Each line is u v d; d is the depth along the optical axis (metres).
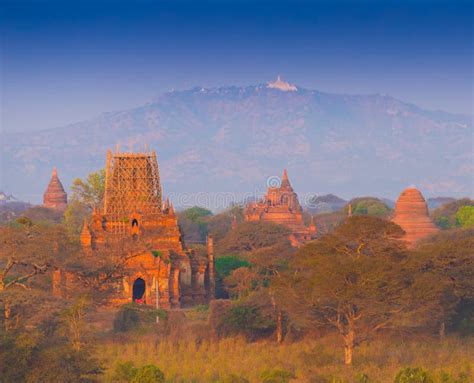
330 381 197.12
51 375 172.38
